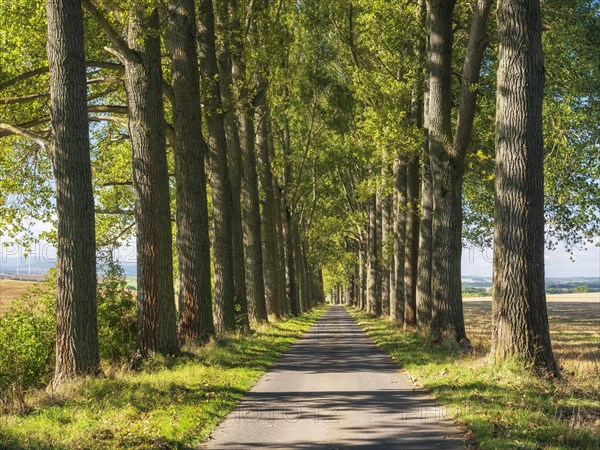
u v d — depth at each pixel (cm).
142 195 1672
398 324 3372
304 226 6962
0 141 2248
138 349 1670
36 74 1853
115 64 1781
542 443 761
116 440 801
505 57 1334
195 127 2023
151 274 1673
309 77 3831
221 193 2484
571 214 2575
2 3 1884
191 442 822
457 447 770
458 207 1989
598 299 9925
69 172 1268
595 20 2139
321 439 827
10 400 1045
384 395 1193
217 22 2694
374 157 3044
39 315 1762
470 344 1941
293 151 4859
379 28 2669
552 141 2402
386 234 4103
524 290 1296
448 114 2073
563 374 1327
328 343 2600
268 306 4088
